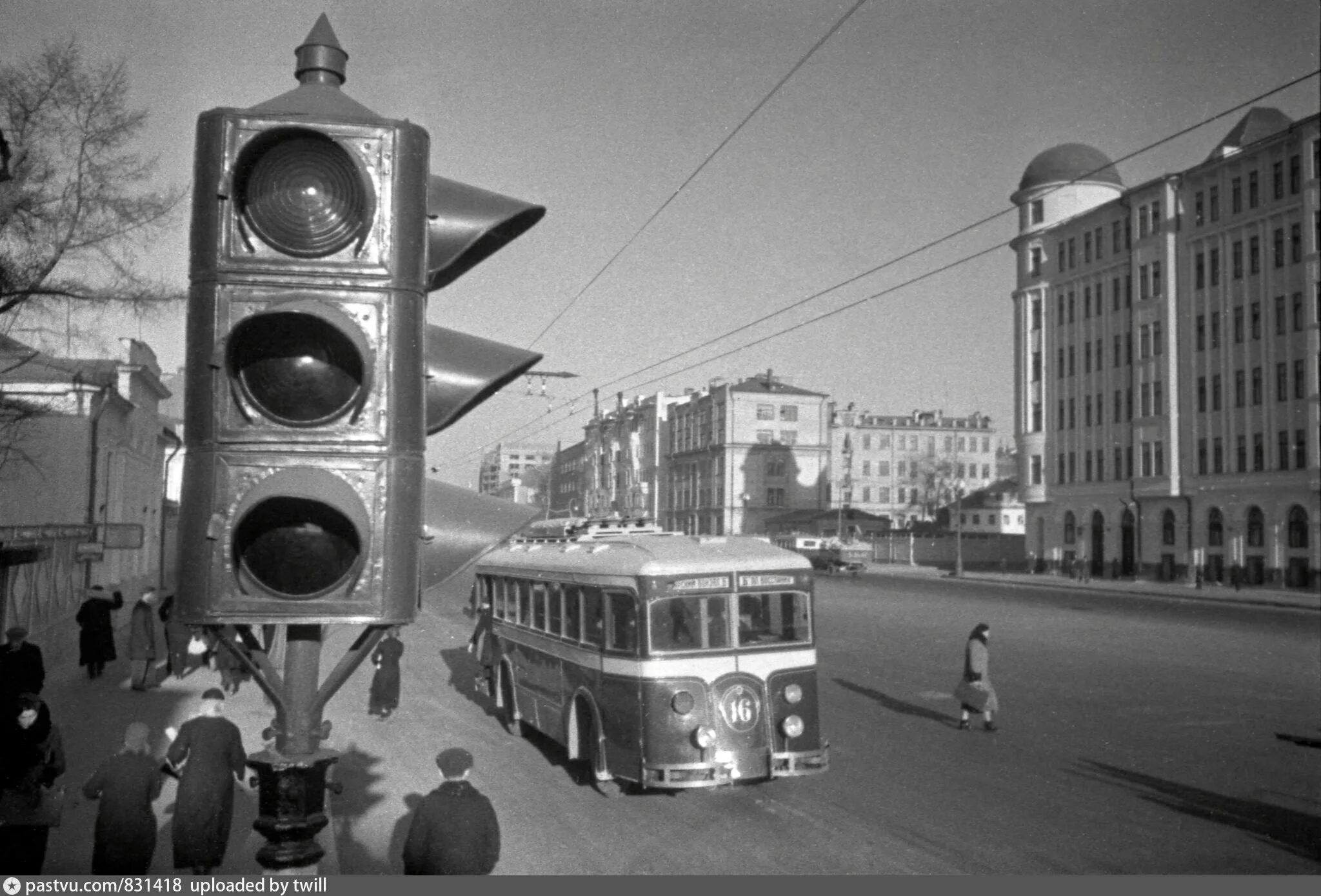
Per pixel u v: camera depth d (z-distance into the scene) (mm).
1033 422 63781
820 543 62031
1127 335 56312
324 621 2768
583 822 9312
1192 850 8250
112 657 18094
